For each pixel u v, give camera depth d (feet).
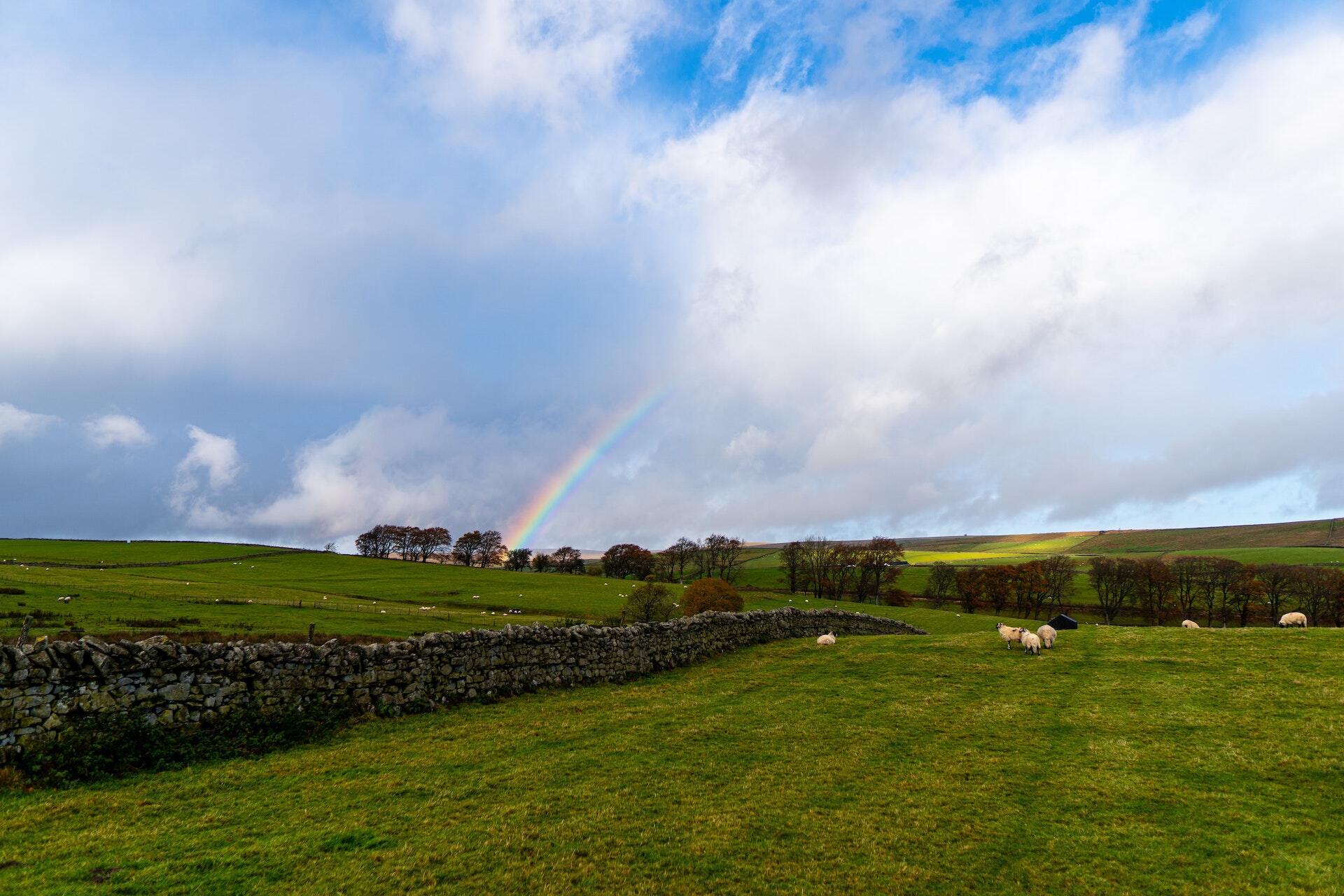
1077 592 454.40
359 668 62.90
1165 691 67.67
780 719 62.08
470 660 71.82
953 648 99.45
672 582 496.23
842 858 34.60
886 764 48.70
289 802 41.70
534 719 63.72
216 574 383.24
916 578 511.81
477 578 425.69
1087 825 37.99
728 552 534.78
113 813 39.47
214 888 30.94
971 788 43.80
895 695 71.05
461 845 35.47
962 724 59.06
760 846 35.73
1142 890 31.30
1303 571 366.22
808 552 482.69
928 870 33.27
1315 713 56.75
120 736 46.96
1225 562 391.45
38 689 44.98
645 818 39.40
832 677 82.69
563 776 46.39
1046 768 47.32
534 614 295.89
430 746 54.08
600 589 397.19
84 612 147.95
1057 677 76.89
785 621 128.57
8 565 291.58
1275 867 32.48
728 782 45.42
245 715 54.03
